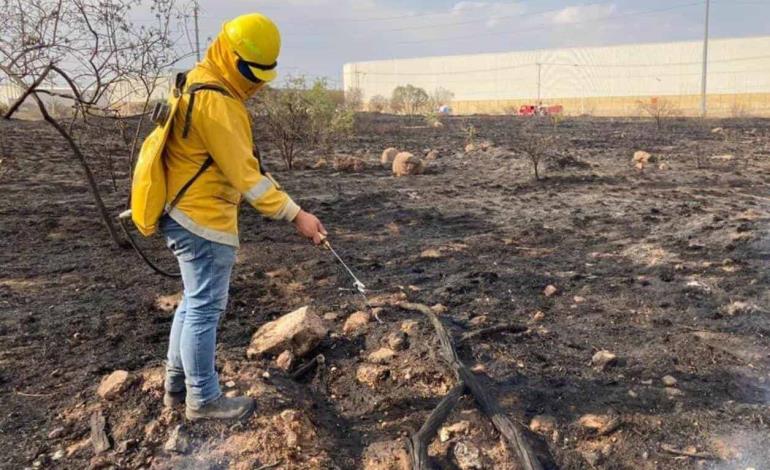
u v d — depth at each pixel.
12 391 3.51
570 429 3.18
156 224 2.81
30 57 5.14
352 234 7.20
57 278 5.44
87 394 3.43
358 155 16.12
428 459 2.91
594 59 68.06
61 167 12.64
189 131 2.71
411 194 10.00
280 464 2.89
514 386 3.54
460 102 78.50
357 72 83.62
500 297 5.00
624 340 4.18
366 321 4.27
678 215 8.06
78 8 5.46
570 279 5.46
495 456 3.01
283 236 6.95
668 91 63.88
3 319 4.46
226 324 4.39
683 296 4.99
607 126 28.34
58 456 2.97
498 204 9.18
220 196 2.83
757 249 6.15
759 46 58.38
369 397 3.51
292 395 3.41
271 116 12.85
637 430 3.16
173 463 2.90
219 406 3.07
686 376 3.67
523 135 22.30
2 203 8.70
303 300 4.88
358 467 2.98
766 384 3.57
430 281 5.41
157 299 4.91
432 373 3.62
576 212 8.47
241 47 2.70
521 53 73.31
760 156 15.14
